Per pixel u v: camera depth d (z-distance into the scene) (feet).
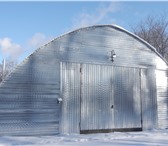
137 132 56.13
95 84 54.75
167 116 61.72
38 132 49.06
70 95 52.34
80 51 54.03
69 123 51.70
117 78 57.00
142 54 60.13
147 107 59.52
